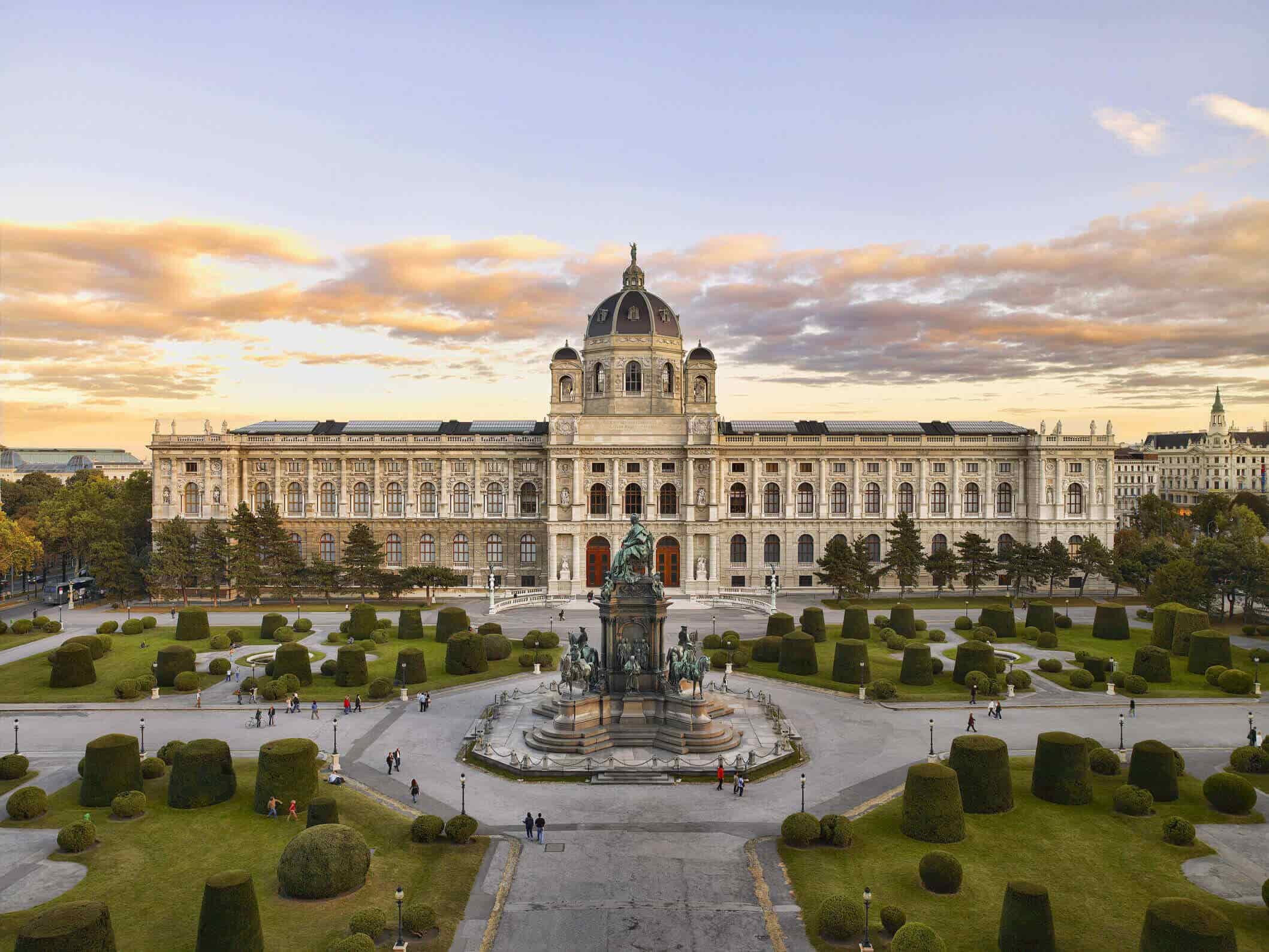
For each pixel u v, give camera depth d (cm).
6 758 6662
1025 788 6538
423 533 15812
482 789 6544
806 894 4972
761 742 7456
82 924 3866
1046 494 15900
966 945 4450
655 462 15462
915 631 11712
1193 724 8131
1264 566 12212
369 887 5038
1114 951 4403
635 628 7831
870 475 16050
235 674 9762
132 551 16100
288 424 17025
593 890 5031
